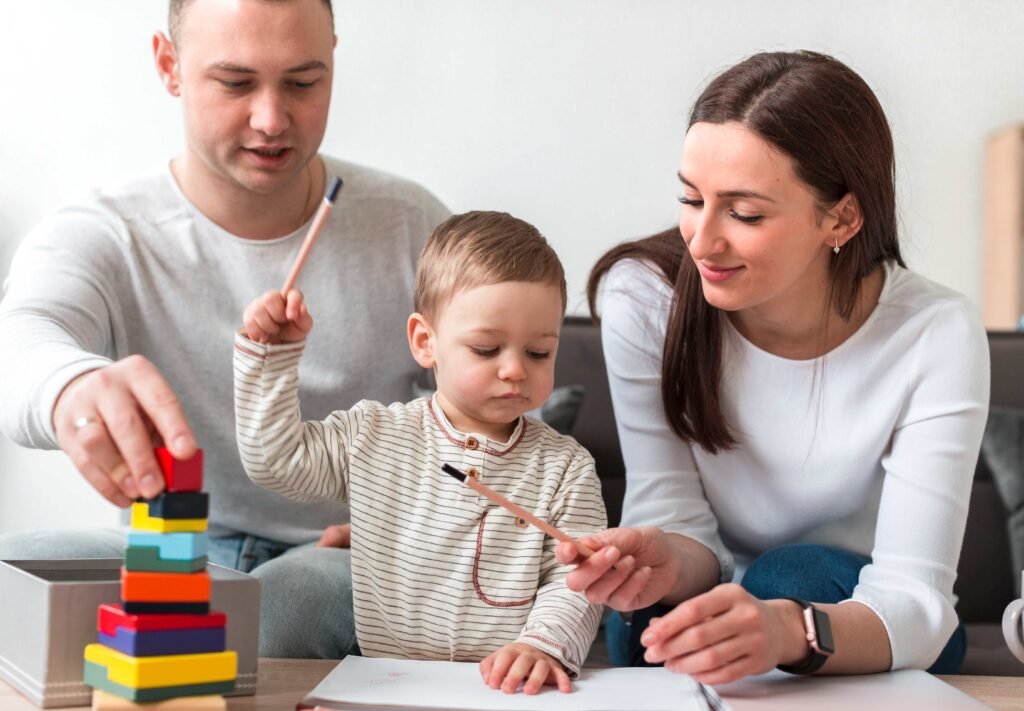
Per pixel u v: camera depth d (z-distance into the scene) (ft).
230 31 4.39
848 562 4.17
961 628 4.63
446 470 3.28
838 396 4.22
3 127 8.80
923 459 4.03
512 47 8.73
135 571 2.73
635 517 4.46
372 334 5.21
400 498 3.78
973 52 8.83
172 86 5.10
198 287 5.03
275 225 5.05
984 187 8.87
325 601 4.14
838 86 3.76
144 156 8.80
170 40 4.96
